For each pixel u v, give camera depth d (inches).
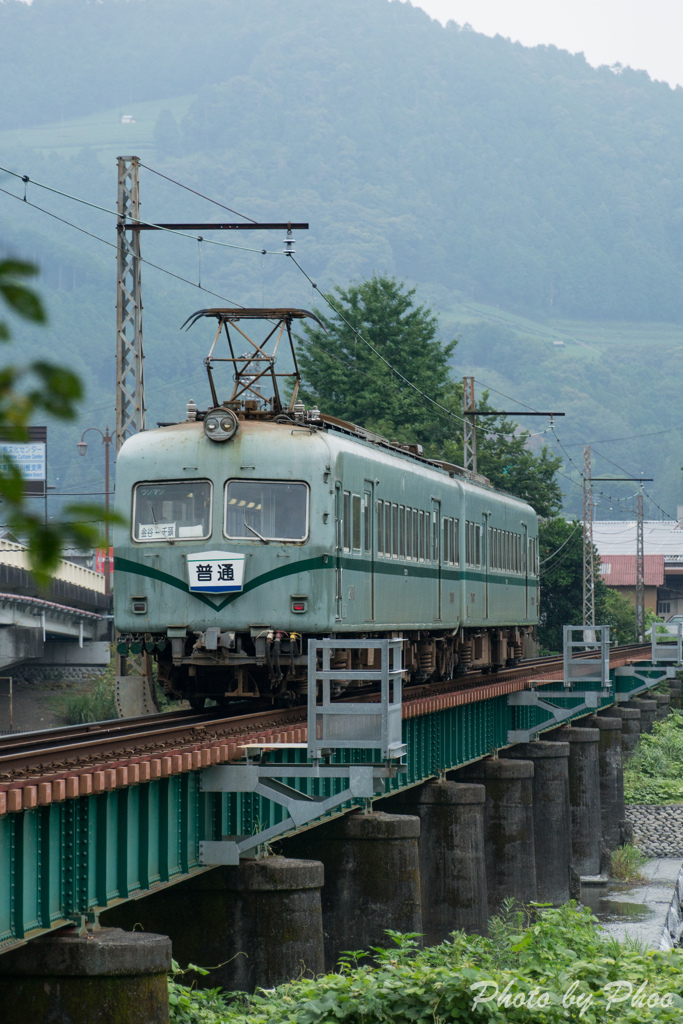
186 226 1823.3
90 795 813.9
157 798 925.8
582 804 2861.7
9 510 172.4
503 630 2349.9
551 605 5270.7
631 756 3752.5
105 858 830.5
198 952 1100.5
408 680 1626.5
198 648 1240.8
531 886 2197.3
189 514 1266.0
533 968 950.4
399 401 4279.0
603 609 5265.8
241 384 1381.6
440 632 1813.5
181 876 957.8
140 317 1792.6
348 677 937.5
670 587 7618.1
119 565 1278.3
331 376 4325.8
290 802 983.6
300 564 1238.9
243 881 1096.2
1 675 3816.4
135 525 1278.3
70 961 794.8
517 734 2349.9
